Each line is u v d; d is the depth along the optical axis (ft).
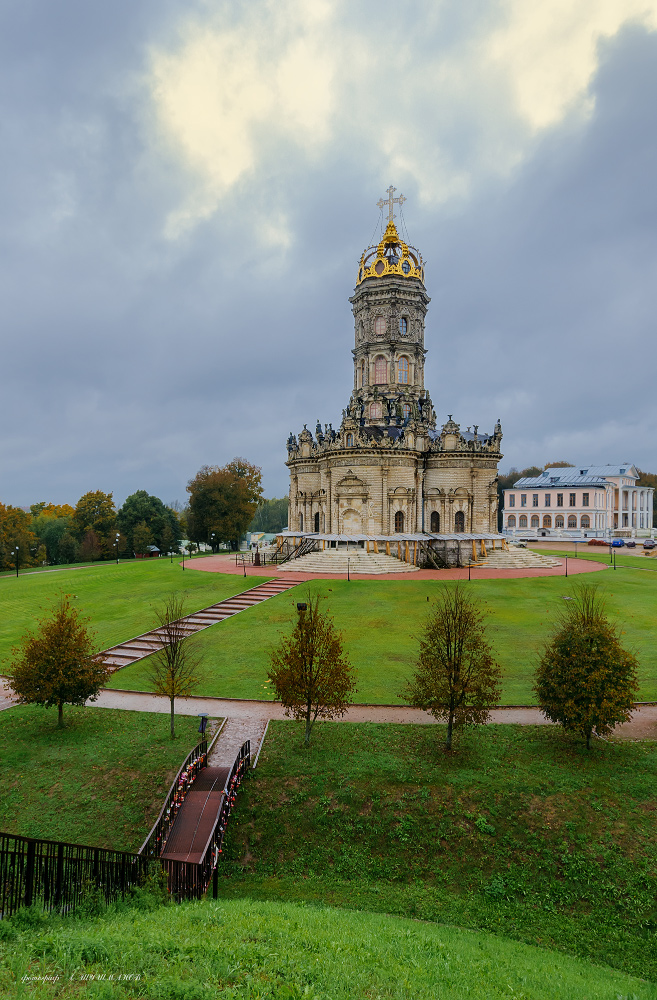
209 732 99.91
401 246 325.21
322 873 72.33
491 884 69.77
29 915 43.06
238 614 180.04
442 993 39.17
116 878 54.34
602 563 294.87
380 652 139.74
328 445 303.27
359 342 337.93
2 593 232.12
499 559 285.02
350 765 88.07
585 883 68.80
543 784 82.38
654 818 75.72
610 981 52.44
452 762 88.17
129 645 152.25
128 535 436.35
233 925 45.57
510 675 124.67
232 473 439.63
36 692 100.27
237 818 78.95
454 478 307.58
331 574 254.06
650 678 120.37
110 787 83.61
